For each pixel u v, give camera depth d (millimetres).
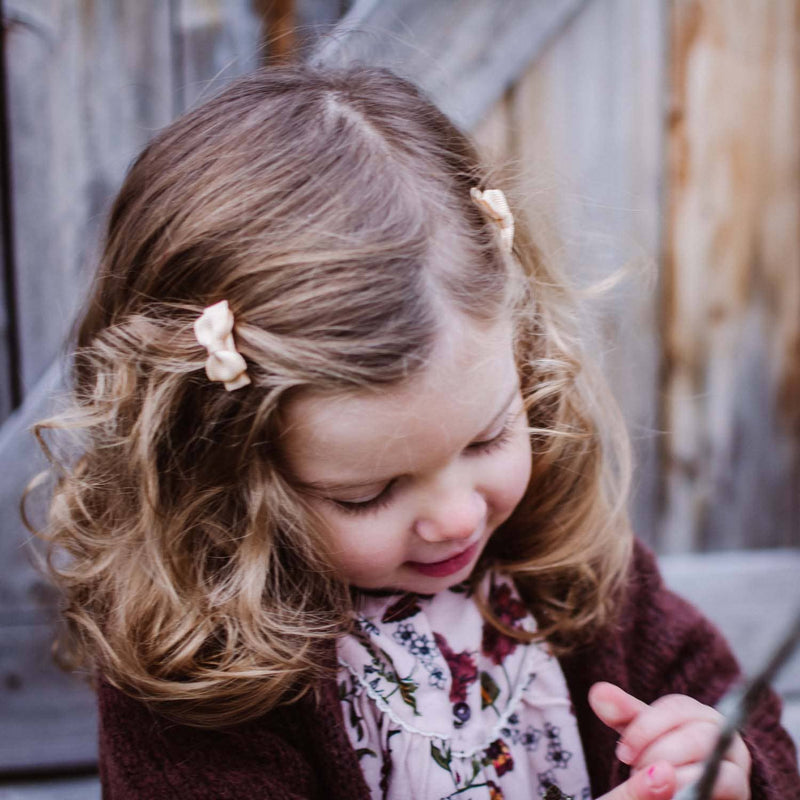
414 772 716
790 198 1055
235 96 715
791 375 1096
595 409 790
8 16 942
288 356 649
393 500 676
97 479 735
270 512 685
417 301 654
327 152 681
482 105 992
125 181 724
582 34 1003
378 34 961
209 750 708
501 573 769
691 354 1068
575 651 779
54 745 1013
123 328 704
